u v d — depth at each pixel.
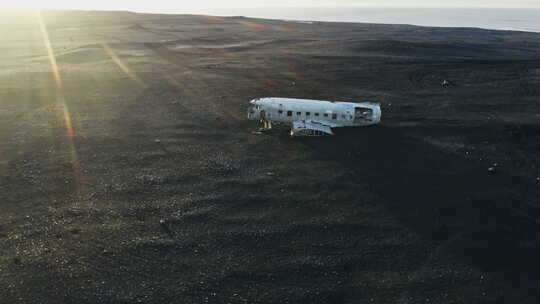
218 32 163.25
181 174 32.53
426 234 24.64
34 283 19.91
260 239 23.91
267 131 42.81
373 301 19.09
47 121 45.28
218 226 25.17
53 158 35.16
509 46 118.44
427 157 36.22
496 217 26.52
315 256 22.39
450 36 155.00
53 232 24.16
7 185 29.91
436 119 46.56
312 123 41.22
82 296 19.12
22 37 134.25
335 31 172.50
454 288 20.02
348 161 35.44
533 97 55.81
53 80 66.12
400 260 22.12
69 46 110.75
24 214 26.03
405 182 31.52
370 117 42.81
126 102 53.78
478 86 63.00
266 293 19.52
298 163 34.97
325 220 26.08
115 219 25.75
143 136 41.06
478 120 45.97
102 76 70.06
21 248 22.55
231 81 67.00
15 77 68.00
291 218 26.27
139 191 29.53
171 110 50.25
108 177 31.73
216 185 30.69
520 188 30.45
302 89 61.25
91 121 45.53
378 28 193.25
